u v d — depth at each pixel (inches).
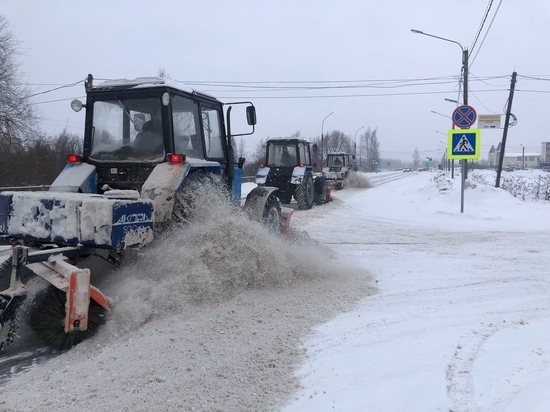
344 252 325.1
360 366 140.6
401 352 150.7
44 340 161.2
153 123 216.1
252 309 187.5
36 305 161.3
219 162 256.5
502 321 182.2
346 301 206.4
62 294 158.6
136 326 167.0
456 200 640.4
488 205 584.4
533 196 780.0
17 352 159.5
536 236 398.9
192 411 115.0
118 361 140.9
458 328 173.6
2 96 874.1
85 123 225.8
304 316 183.9
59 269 152.3
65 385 127.8
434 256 313.1
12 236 174.4
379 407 117.9
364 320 182.1
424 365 140.7
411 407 117.8
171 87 212.5
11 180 934.4
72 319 145.9
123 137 220.1
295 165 684.7
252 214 260.2
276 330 167.6
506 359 145.9
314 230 441.4
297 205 692.7
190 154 229.6
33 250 170.1
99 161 221.9
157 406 116.5
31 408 116.0
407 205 675.4
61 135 1010.1
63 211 162.9
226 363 139.8
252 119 257.8
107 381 129.0
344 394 124.3
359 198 862.5
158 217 191.6
